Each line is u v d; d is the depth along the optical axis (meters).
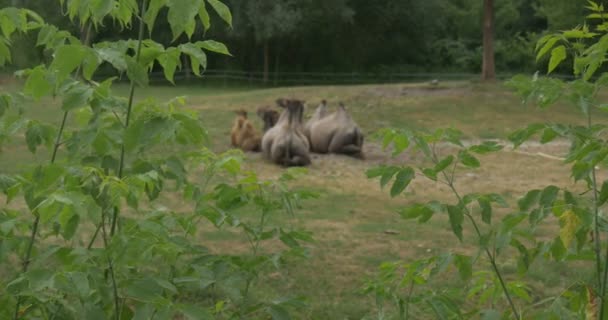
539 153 17.80
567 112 23.92
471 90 26.28
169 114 2.76
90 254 2.56
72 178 2.74
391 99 25.33
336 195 12.57
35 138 3.29
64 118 3.21
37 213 3.00
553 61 2.99
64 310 3.06
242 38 45.88
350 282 7.41
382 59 52.28
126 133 2.64
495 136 20.88
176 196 11.41
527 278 7.38
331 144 17.27
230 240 8.98
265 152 16.45
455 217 2.94
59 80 2.52
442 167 2.98
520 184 14.05
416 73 50.56
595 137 2.86
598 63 2.83
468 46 54.94
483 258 8.07
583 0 31.64
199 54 2.69
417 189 13.34
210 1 2.55
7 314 3.03
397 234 9.63
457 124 22.36
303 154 15.89
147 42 2.80
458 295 3.42
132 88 2.78
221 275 3.00
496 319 2.98
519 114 23.69
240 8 42.56
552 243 3.01
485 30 27.98
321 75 48.28
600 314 2.78
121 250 2.53
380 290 3.37
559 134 2.97
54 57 2.55
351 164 16.38
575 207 2.76
